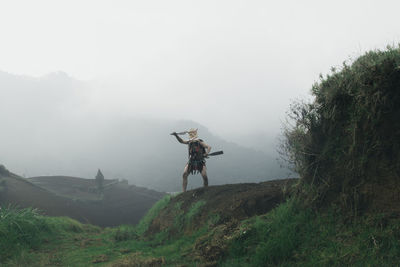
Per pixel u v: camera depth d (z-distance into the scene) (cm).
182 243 454
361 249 244
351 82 300
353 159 293
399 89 265
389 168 264
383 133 271
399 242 230
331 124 324
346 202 288
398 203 251
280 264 277
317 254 265
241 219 440
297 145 354
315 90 352
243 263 303
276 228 324
